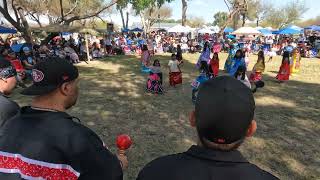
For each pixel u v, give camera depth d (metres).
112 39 30.55
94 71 17.55
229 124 1.28
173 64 13.12
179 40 33.53
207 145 1.37
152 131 7.60
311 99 11.34
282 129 7.97
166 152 6.40
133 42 31.58
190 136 7.30
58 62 2.03
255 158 6.26
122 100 10.62
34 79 2.01
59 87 2.01
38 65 2.02
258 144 6.94
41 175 1.87
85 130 1.98
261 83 12.06
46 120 1.93
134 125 8.02
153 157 6.15
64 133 1.90
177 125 8.07
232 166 1.34
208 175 1.33
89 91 12.01
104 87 12.82
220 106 1.28
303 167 5.95
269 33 40.81
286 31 37.72
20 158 1.88
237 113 1.28
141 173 1.46
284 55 14.49
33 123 1.94
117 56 26.25
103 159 1.95
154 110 9.45
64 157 1.88
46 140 1.88
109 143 6.81
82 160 1.90
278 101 10.93
